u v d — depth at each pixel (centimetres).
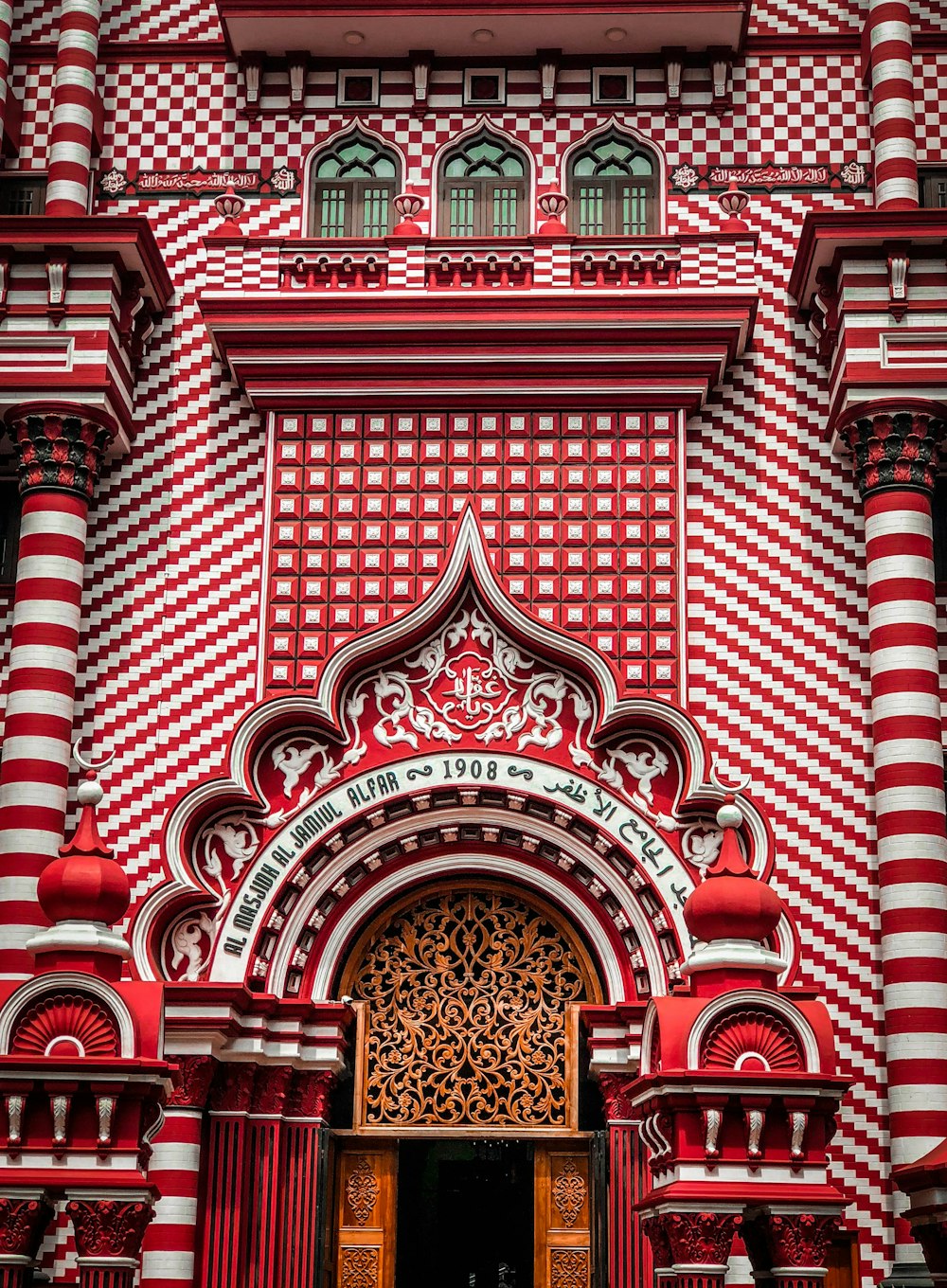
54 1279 1864
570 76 2264
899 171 2150
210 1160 1869
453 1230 1961
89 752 2020
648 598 2022
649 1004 1636
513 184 2245
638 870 1936
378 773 1977
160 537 2088
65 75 2222
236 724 1969
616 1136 1891
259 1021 1900
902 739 1928
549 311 2045
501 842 1984
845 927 1955
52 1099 1486
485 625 2033
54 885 1582
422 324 2042
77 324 2031
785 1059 1547
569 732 1998
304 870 1953
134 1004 1543
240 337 2064
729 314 2041
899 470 1991
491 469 2066
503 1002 1978
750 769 2005
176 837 1931
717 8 2177
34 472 2022
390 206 2242
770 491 2086
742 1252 1805
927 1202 1594
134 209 2223
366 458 2075
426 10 2194
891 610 1961
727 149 2223
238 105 2262
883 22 2200
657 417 2075
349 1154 1958
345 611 2027
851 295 2012
